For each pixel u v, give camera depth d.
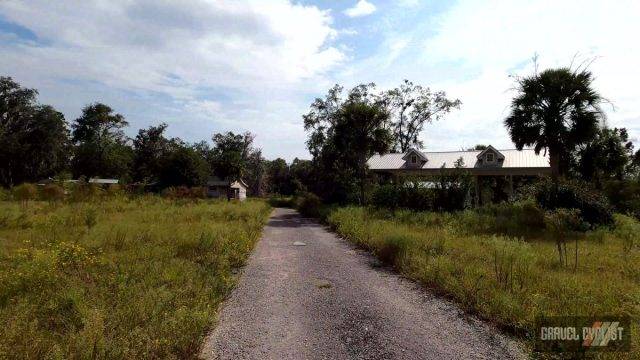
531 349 4.62
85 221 13.80
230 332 5.31
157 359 4.17
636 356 4.07
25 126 57.53
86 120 69.44
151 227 12.00
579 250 10.60
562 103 23.38
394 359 4.52
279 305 6.46
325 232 17.59
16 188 24.27
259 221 19.66
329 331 5.36
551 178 19.92
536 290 6.36
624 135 39.12
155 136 77.75
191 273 7.34
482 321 5.66
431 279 7.59
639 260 9.05
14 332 3.99
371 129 31.19
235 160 65.19
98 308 5.10
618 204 21.94
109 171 67.12
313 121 39.59
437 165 38.56
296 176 73.62
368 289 7.44
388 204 22.66
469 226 15.66
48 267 6.25
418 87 48.34
